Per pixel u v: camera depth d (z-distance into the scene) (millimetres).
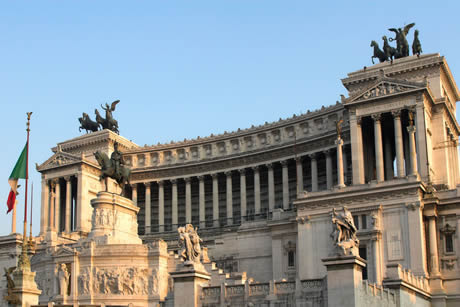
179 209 140125
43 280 85938
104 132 139000
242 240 99688
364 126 107438
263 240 97688
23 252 62781
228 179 130875
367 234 81938
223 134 133750
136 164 141500
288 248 92375
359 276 52125
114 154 98062
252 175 133500
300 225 88000
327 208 86562
